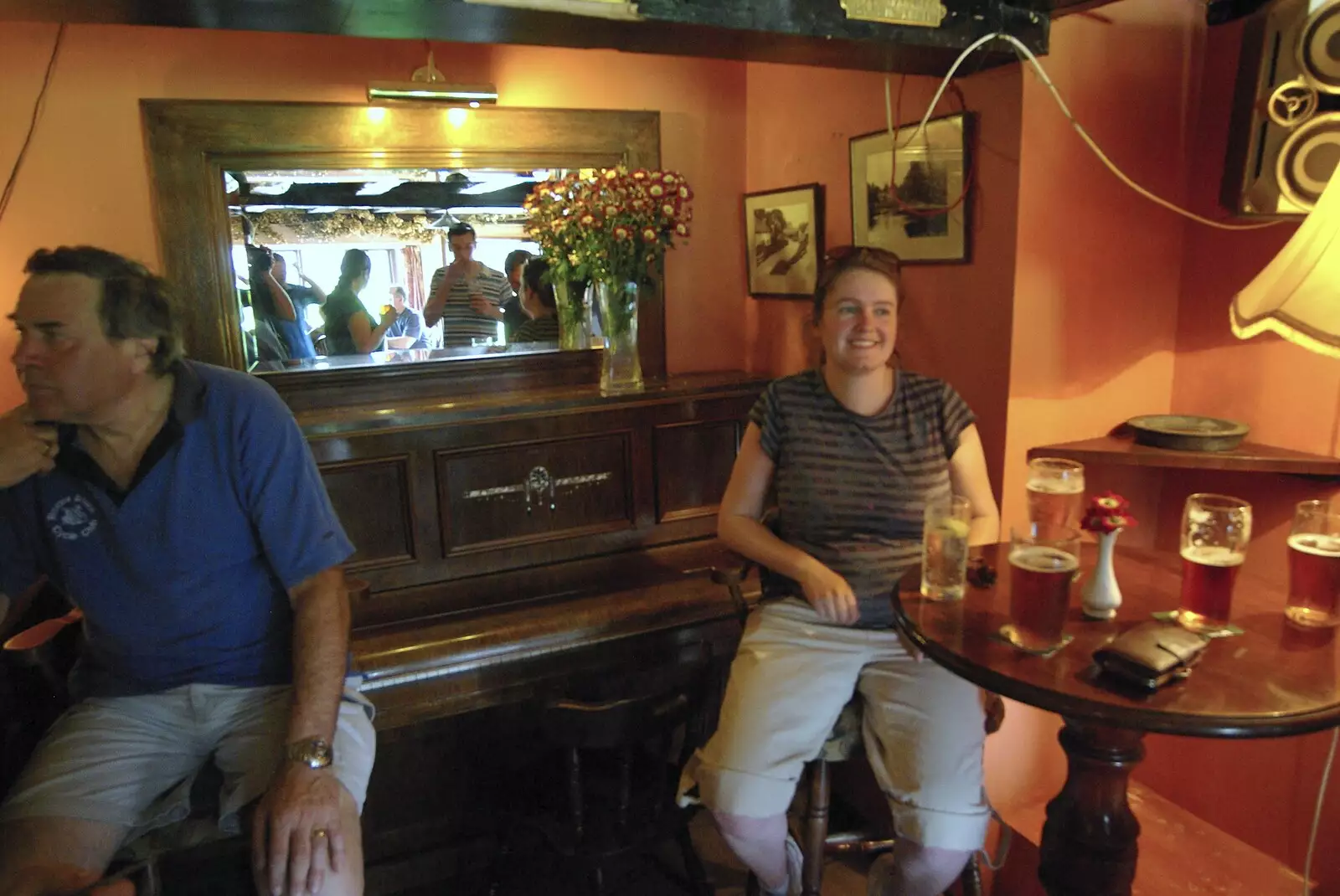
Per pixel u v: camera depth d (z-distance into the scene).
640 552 2.37
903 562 1.66
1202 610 1.24
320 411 2.18
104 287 1.26
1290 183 1.68
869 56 1.71
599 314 2.50
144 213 2.09
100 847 1.28
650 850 2.10
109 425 1.32
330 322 2.25
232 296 2.16
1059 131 1.79
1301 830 1.77
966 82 1.87
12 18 1.35
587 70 2.44
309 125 2.16
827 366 1.76
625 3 1.44
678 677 1.70
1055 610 1.18
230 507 1.39
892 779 1.56
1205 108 1.88
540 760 1.92
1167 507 2.02
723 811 1.55
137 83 2.04
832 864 2.14
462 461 2.16
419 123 2.25
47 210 2.03
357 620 1.95
